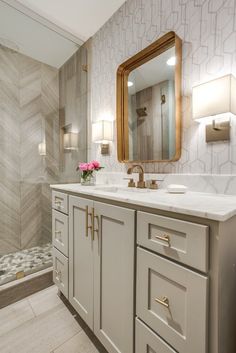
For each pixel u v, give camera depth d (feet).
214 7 3.38
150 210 2.38
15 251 6.93
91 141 6.46
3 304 4.37
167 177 4.07
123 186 4.73
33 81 7.41
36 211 7.44
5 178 6.77
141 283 2.45
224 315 1.89
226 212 1.78
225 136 3.25
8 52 6.80
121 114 5.18
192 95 3.42
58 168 7.97
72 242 3.94
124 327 2.69
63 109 7.86
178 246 2.05
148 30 4.48
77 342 3.46
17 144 7.05
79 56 6.86
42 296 4.73
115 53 5.41
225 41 3.26
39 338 3.54
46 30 6.01
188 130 3.78
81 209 3.65
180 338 2.01
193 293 1.90
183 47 3.82
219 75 3.32
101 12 5.39
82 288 3.65
